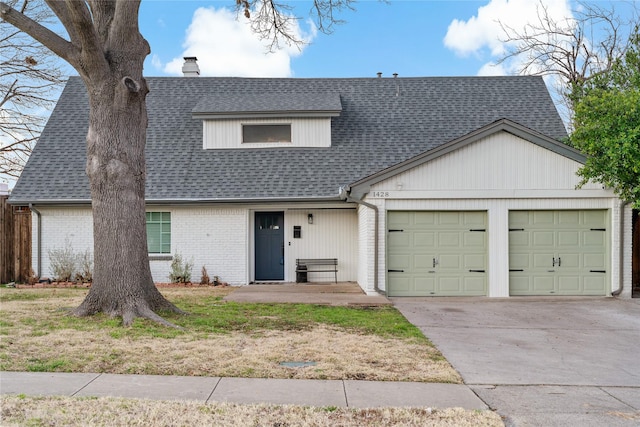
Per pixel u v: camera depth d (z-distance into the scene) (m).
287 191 14.73
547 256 13.04
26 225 15.23
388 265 13.02
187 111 17.61
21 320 8.55
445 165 12.87
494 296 12.86
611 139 10.60
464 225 13.09
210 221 15.23
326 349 7.18
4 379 5.66
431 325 9.34
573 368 6.62
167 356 6.61
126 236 8.94
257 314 9.89
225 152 16.17
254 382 5.73
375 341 7.73
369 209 12.91
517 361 6.92
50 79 21.05
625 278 12.74
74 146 16.11
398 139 16.39
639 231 14.78
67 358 6.43
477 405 5.15
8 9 8.24
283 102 16.52
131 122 9.13
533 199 12.90
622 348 7.74
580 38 23.81
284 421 4.61
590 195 12.77
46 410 4.71
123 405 4.89
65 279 14.73
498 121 12.65
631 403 5.30
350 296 12.62
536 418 4.84
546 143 12.76
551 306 11.59
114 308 8.84
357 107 17.73
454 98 18.08
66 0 7.69
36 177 15.07
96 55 8.52
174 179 15.16
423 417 4.76
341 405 5.04
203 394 5.30
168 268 15.20
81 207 14.91
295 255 15.79
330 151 16.08
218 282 15.02
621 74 12.72
